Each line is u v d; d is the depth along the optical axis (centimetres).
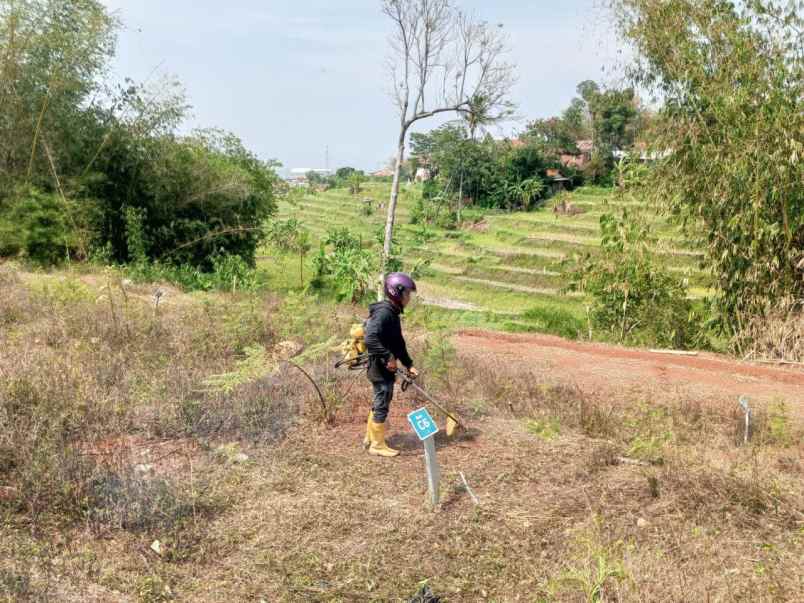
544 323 2200
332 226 7281
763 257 1293
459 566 449
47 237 2045
